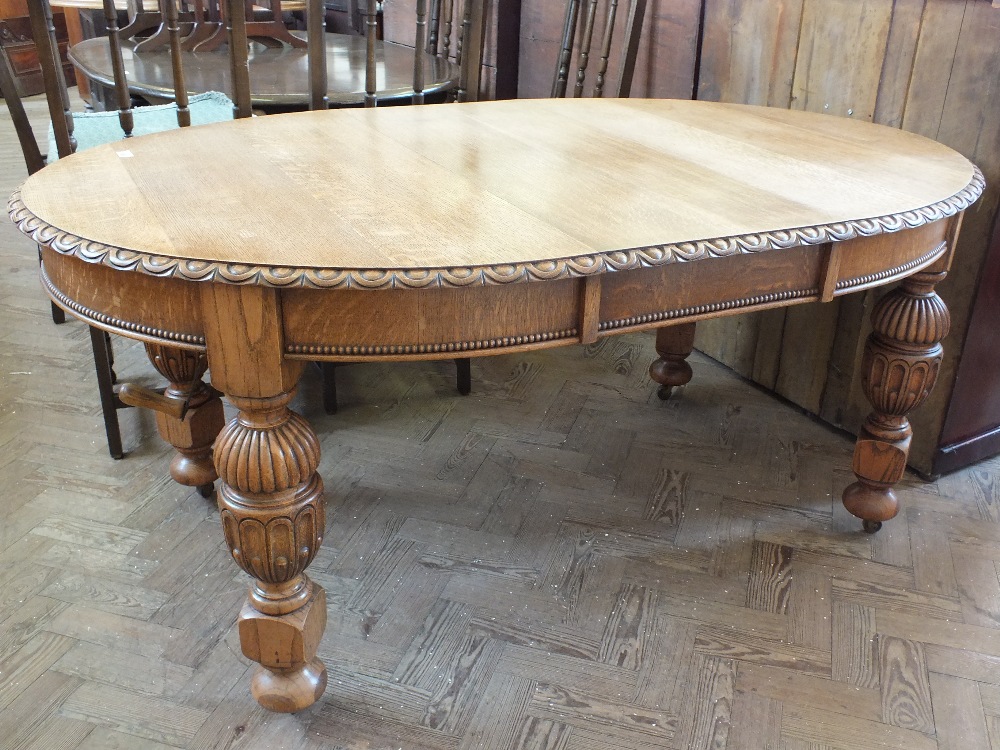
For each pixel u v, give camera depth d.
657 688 1.24
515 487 1.70
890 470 1.49
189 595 1.40
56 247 0.89
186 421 1.54
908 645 1.33
